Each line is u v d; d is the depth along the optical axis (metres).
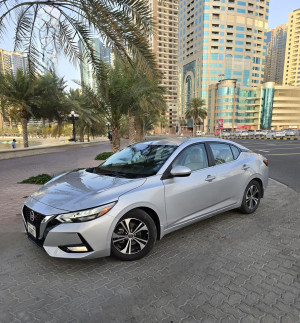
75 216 2.52
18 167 10.98
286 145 23.47
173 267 2.79
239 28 96.88
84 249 2.54
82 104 26.77
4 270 2.74
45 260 2.95
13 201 5.34
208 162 3.76
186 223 3.35
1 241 3.44
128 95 9.77
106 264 2.84
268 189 6.54
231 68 97.31
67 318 2.04
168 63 142.12
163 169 3.20
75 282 2.52
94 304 2.20
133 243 2.90
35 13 5.59
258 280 2.56
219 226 3.97
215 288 2.42
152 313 2.09
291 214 4.55
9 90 17.73
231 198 4.02
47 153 18.52
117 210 2.65
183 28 113.38
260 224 4.06
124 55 5.34
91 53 6.17
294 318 2.04
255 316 2.06
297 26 150.00
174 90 145.75
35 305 2.20
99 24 4.86
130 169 3.46
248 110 94.00
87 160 13.57
